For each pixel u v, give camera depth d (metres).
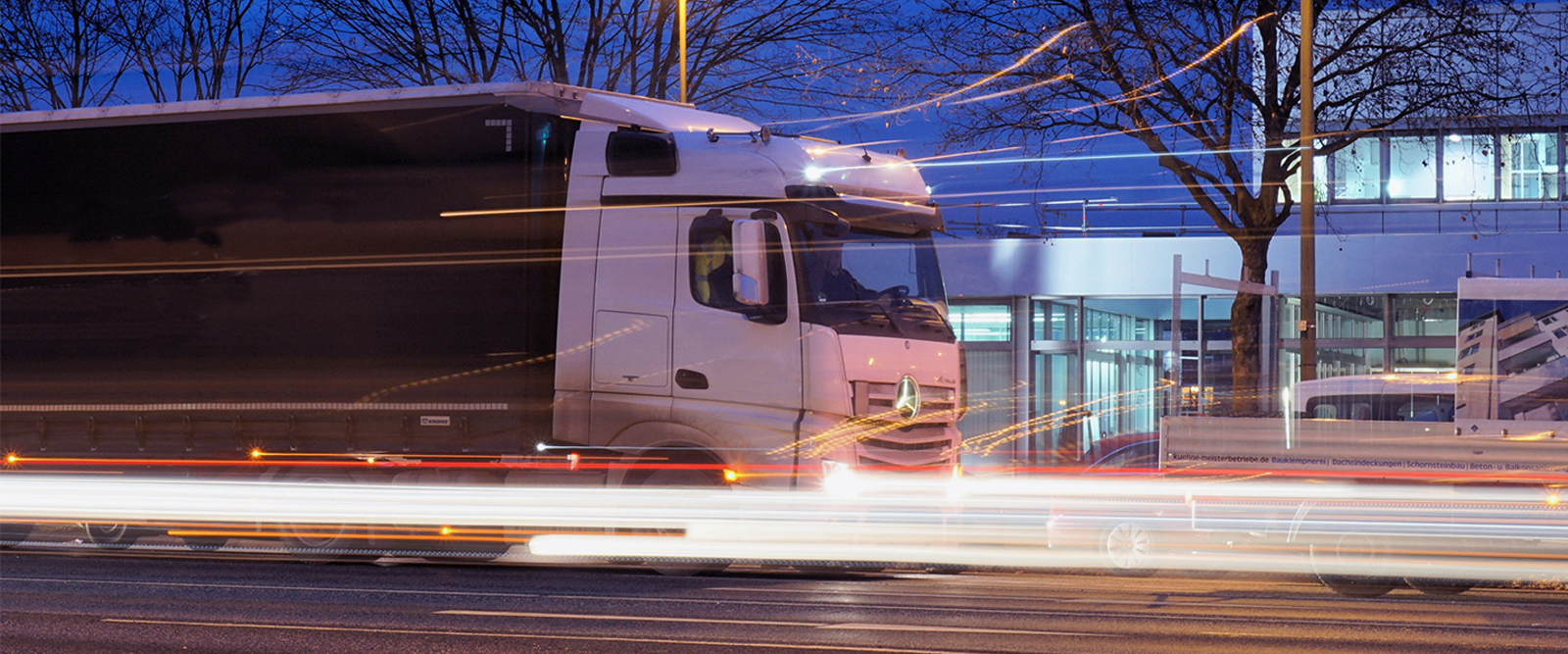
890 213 13.52
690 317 12.95
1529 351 12.33
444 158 13.54
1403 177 30.73
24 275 14.89
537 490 13.20
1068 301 28.72
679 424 12.94
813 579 13.03
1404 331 27.83
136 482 14.41
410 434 13.52
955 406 13.91
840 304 12.96
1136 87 23.09
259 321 14.03
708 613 10.30
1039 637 9.16
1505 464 12.12
